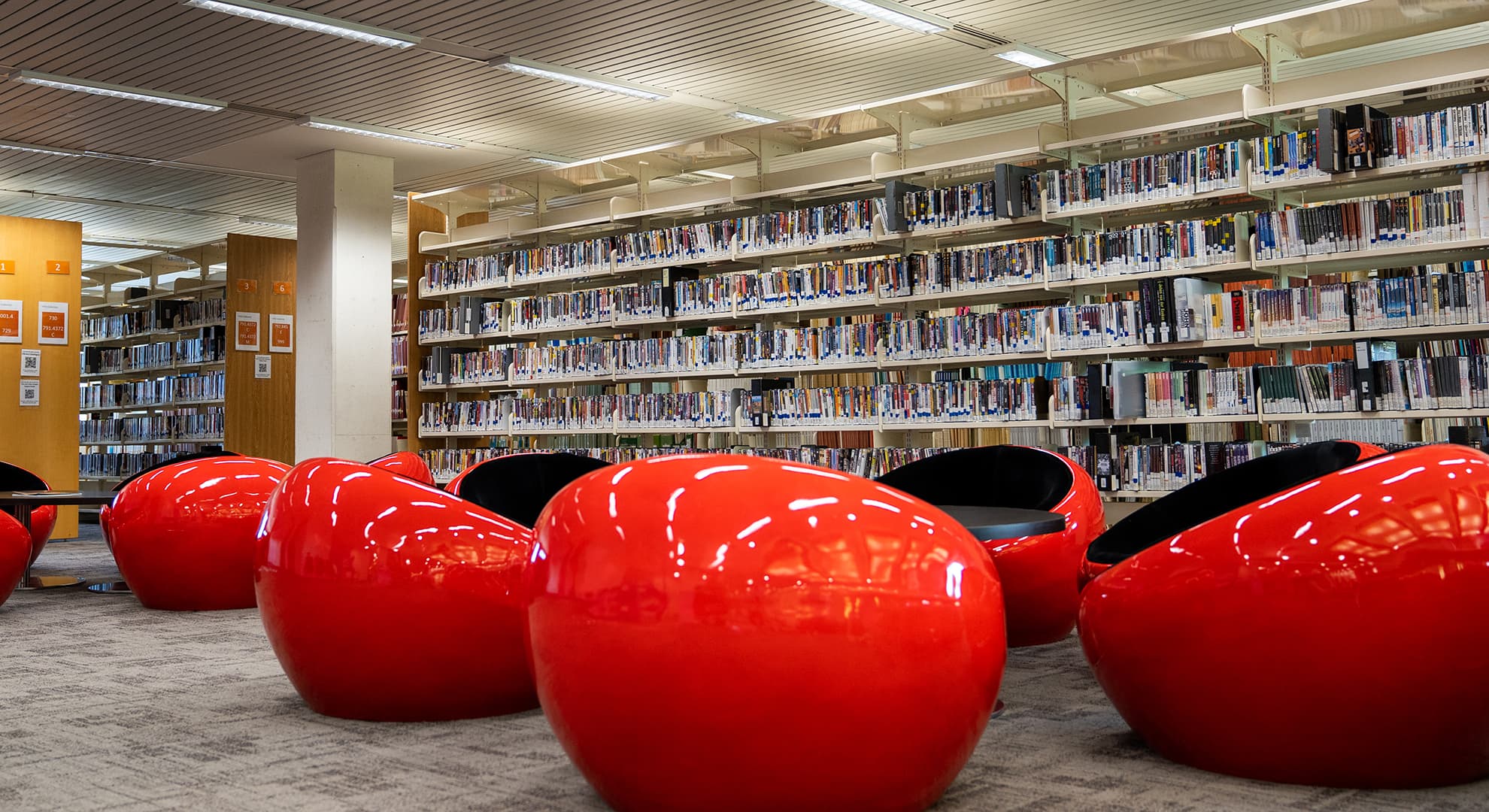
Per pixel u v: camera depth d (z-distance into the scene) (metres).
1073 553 3.99
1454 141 5.22
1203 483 3.10
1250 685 2.28
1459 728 2.20
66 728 3.00
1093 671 2.63
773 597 1.96
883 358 7.10
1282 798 2.22
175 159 10.77
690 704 1.98
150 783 2.46
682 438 8.46
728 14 7.40
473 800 2.31
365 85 8.72
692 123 10.02
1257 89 5.82
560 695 2.12
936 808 2.18
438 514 3.05
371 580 2.97
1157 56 6.25
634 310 8.41
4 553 5.12
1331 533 2.22
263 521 3.26
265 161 10.85
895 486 4.32
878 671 1.98
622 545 2.06
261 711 3.19
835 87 9.08
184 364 12.87
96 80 8.48
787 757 1.98
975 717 2.13
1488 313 5.11
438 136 10.21
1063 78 6.57
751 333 7.79
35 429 9.55
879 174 7.19
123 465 13.45
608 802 2.21
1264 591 2.25
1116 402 6.10
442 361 9.76
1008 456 4.25
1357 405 5.42
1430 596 2.15
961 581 2.11
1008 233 6.96
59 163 10.92
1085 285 6.47
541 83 8.76
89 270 14.91
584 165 8.70
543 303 9.08
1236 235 5.83
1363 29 5.90
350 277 10.42
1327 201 6.22
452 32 7.64
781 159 11.07
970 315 6.73
